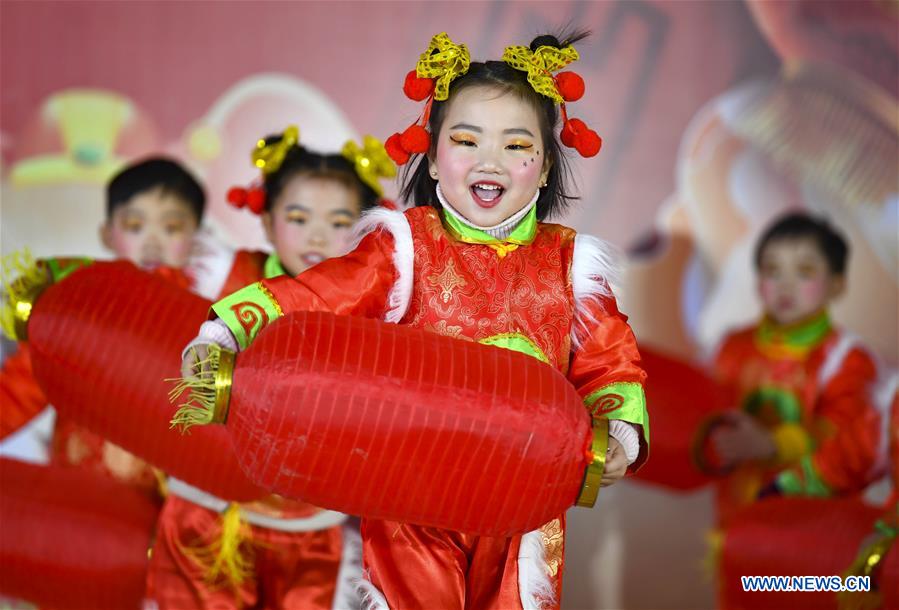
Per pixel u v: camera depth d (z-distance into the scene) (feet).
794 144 39.47
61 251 37.58
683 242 39.09
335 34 38.58
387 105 38.70
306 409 15.30
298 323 15.80
